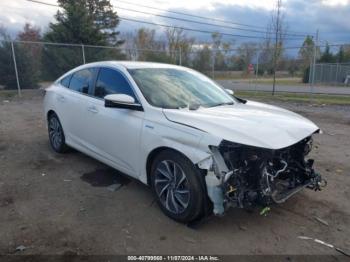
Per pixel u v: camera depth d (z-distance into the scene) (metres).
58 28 23.27
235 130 3.07
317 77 27.11
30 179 4.59
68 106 5.07
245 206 3.10
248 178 3.13
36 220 3.47
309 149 3.85
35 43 16.28
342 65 26.67
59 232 3.25
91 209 3.73
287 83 30.55
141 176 3.82
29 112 10.50
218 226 3.39
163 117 3.48
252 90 22.06
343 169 5.17
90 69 4.89
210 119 3.28
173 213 3.43
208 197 3.12
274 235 3.26
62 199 3.97
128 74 4.11
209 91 4.51
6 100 13.75
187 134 3.16
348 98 16.53
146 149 3.60
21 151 5.92
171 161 3.36
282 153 3.49
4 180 4.55
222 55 25.59
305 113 11.13
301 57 27.67
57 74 18.03
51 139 5.89
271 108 4.32
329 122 9.41
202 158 3.00
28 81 17.09
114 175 4.74
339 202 3.98
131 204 3.85
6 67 16.48
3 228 3.30
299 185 3.62
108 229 3.31
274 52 21.20
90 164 5.20
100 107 4.34
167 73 4.46
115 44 37.28
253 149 3.04
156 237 3.18
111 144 4.19
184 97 4.06
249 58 25.69
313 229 3.38
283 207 3.83
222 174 2.97
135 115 3.77
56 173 4.82
